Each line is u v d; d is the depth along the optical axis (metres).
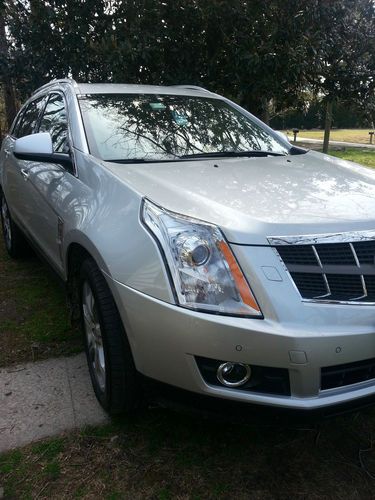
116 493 2.12
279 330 1.92
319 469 2.27
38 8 6.47
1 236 6.25
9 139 5.11
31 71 7.10
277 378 1.98
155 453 2.35
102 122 3.24
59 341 3.41
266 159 3.20
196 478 2.21
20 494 2.11
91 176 2.75
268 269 2.00
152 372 2.13
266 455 2.36
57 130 3.55
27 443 2.40
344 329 1.97
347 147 24.05
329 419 2.04
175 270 2.03
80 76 6.87
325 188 2.58
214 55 6.50
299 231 2.08
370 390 2.08
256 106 7.12
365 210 2.29
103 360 2.52
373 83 6.85
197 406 2.09
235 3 5.92
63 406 2.69
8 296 4.19
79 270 2.79
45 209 3.38
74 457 2.31
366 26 6.56
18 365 3.10
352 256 2.09
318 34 6.14
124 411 2.47
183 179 2.60
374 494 2.14
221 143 3.41
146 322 2.07
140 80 6.57
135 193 2.36
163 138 3.26
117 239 2.26
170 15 6.25
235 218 2.13
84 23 6.55
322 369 1.97
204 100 3.90
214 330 1.94
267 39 6.07
